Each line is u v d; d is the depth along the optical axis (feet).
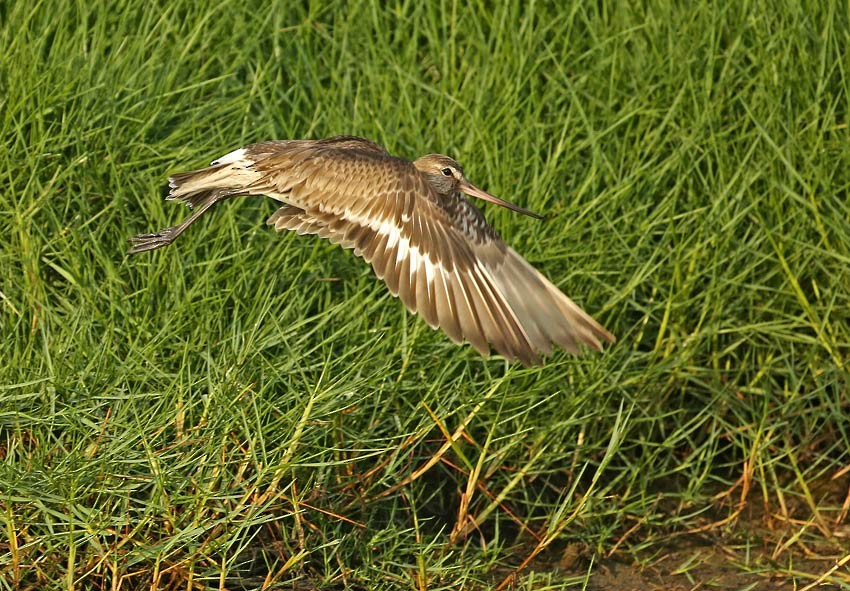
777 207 44.86
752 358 44.60
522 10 51.39
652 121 46.34
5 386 33.81
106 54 47.16
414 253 30.32
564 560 40.60
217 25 48.49
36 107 42.42
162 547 32.40
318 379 37.73
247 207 42.68
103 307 38.86
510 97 46.39
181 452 34.37
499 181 43.80
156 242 34.86
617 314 43.52
